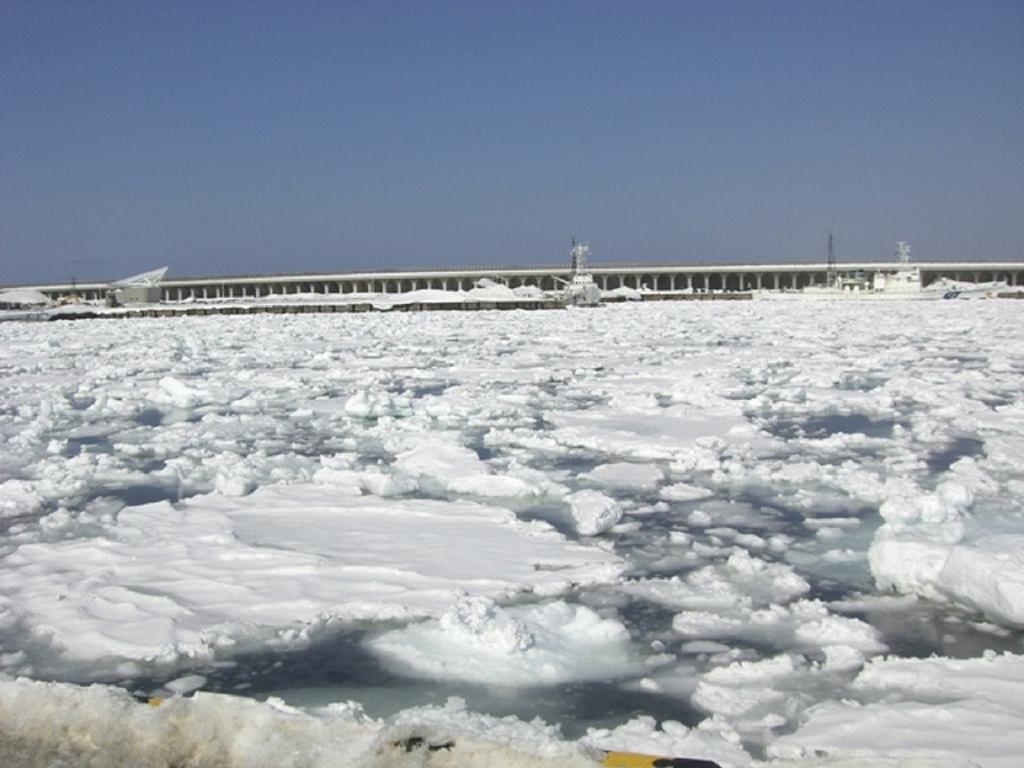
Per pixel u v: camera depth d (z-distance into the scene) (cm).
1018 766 509
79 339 5191
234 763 445
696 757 550
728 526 1114
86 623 793
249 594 858
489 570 922
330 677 696
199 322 7525
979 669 659
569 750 427
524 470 1343
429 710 629
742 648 744
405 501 1195
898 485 1241
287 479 1369
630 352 3603
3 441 1808
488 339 4600
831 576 919
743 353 3406
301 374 2947
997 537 877
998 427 1712
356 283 14450
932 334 4325
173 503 1234
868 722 577
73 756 463
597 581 904
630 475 1373
